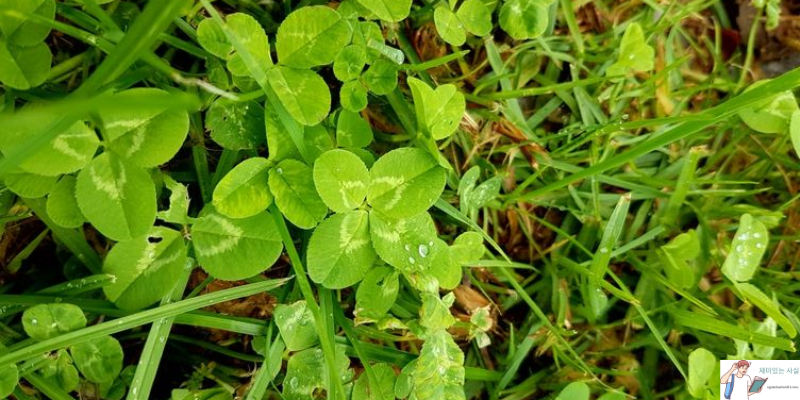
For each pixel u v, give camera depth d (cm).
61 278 17
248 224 15
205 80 16
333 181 15
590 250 21
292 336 16
